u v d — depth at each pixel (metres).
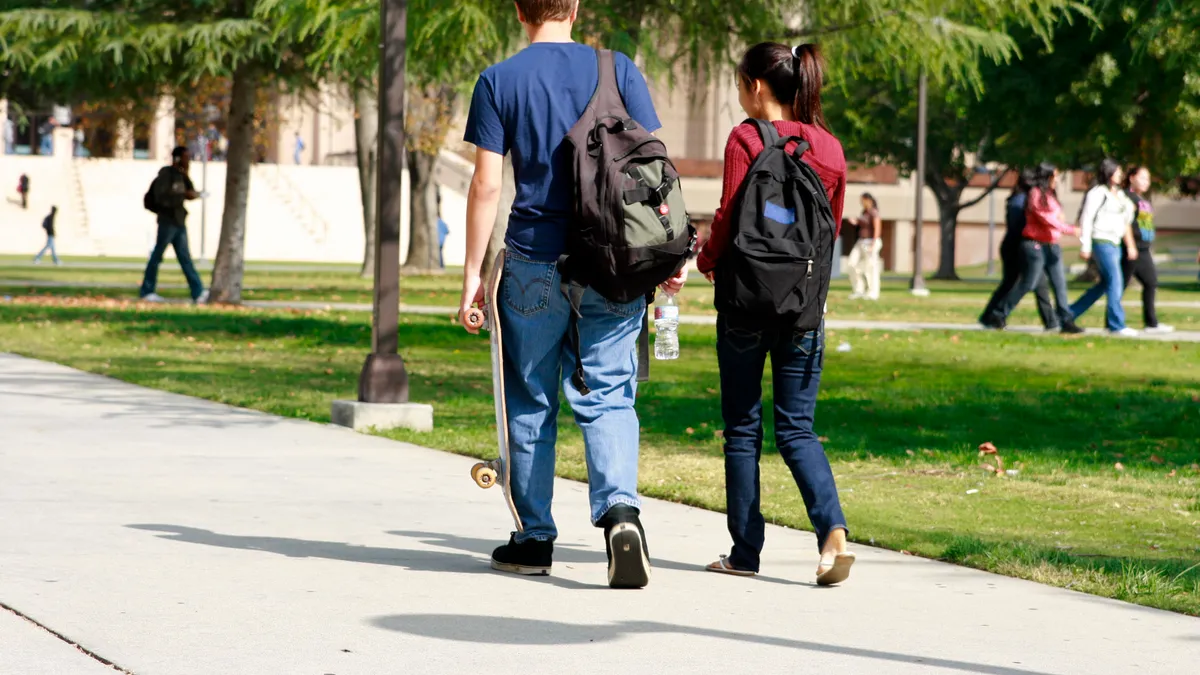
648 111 6.03
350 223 72.00
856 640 5.16
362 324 22.67
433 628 5.18
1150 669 4.86
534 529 6.21
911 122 58.28
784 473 9.54
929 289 47.31
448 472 9.18
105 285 34.50
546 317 5.97
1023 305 35.22
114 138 40.09
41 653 4.66
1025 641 5.21
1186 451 11.36
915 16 20.89
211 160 70.75
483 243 6.01
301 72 28.17
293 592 5.70
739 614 5.55
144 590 5.64
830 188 6.25
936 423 12.81
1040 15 21.94
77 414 11.52
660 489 8.64
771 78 6.29
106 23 25.34
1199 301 38.81
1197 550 7.11
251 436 10.61
